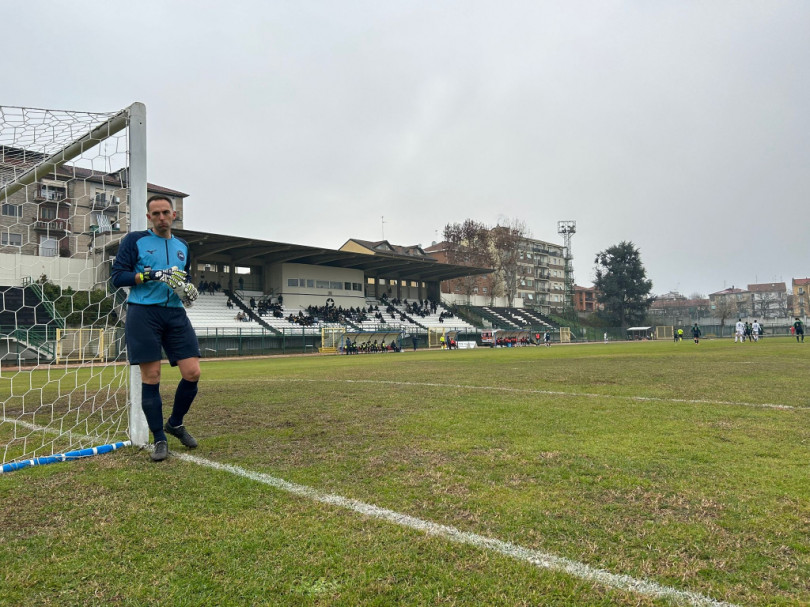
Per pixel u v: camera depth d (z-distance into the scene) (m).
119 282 3.67
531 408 6.02
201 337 33.00
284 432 4.73
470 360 19.94
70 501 2.80
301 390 8.60
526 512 2.56
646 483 3.02
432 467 3.41
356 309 49.34
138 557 2.10
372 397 7.38
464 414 5.63
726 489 2.90
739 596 1.78
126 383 4.48
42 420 5.74
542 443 4.11
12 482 3.17
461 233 68.88
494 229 70.38
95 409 6.49
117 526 2.43
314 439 4.38
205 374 14.52
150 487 3.04
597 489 2.92
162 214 3.89
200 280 41.97
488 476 3.19
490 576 1.92
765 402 6.42
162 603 1.75
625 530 2.34
